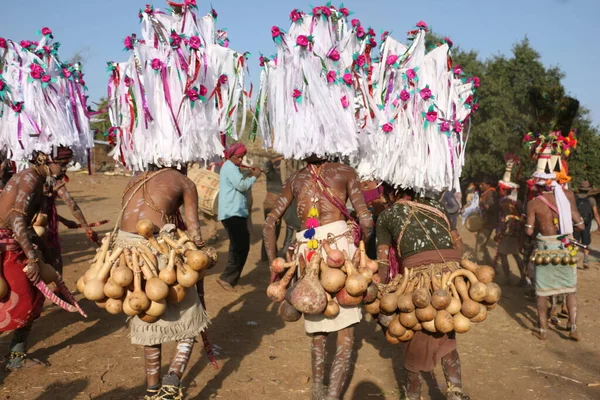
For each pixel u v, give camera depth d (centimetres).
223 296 650
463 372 456
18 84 438
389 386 416
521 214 794
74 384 392
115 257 312
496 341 539
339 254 320
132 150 367
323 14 367
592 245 1302
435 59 387
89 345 468
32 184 386
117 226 340
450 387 323
